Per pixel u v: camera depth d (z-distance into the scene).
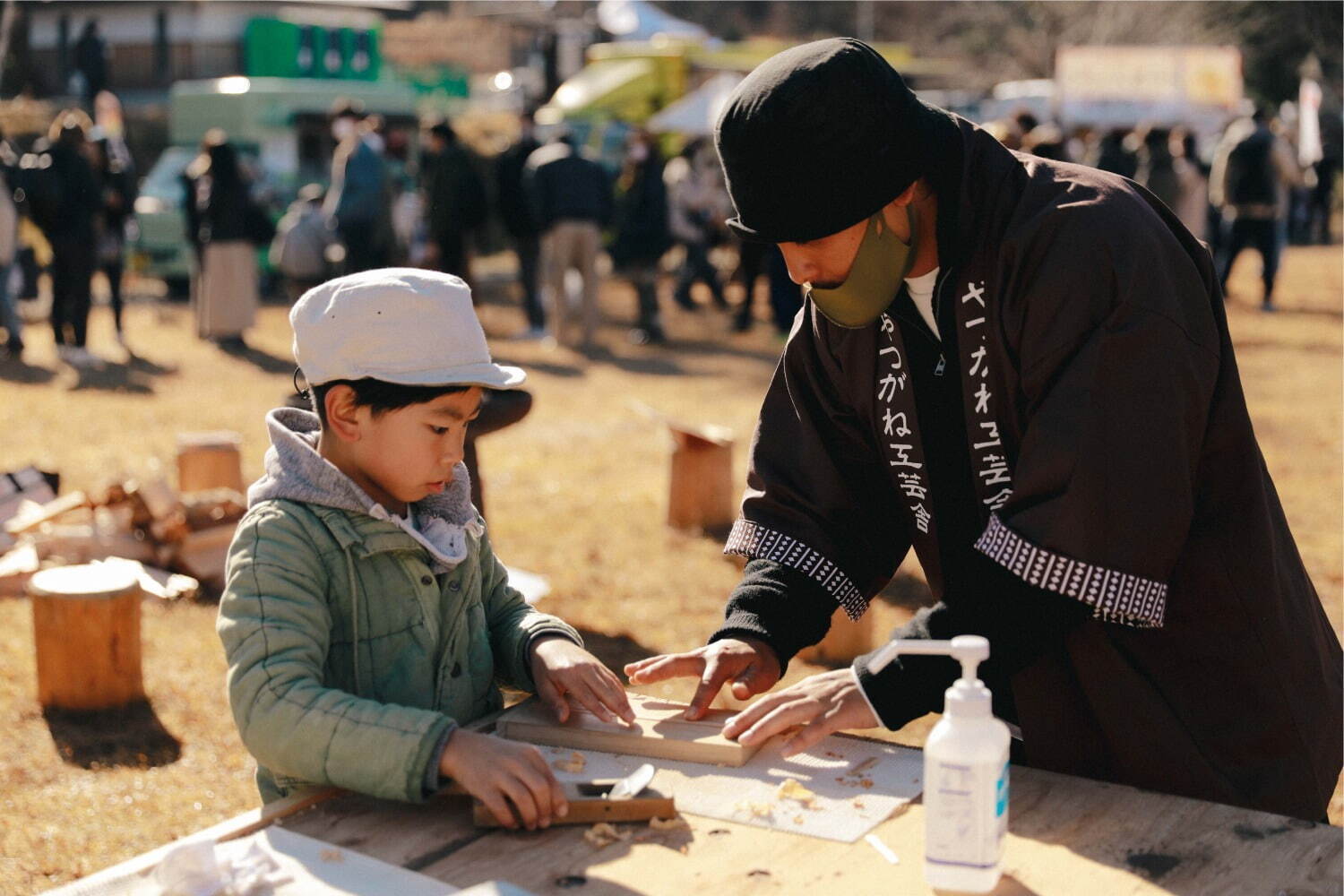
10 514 5.98
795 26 43.69
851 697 1.86
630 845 1.64
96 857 3.53
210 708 4.54
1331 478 7.57
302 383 2.08
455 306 1.90
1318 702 2.05
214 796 3.92
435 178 12.45
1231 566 1.95
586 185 12.34
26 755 4.15
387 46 28.62
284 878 1.56
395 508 2.01
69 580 4.56
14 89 22.39
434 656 2.00
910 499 2.14
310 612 1.85
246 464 7.79
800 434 2.23
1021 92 25.19
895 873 1.58
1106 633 1.95
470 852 1.63
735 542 2.23
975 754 1.50
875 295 1.94
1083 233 1.82
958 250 1.91
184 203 14.22
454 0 35.12
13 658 4.89
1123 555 1.78
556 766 1.86
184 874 1.53
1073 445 1.78
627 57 21.05
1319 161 22.16
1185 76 20.30
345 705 1.74
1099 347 1.79
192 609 5.44
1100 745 2.00
